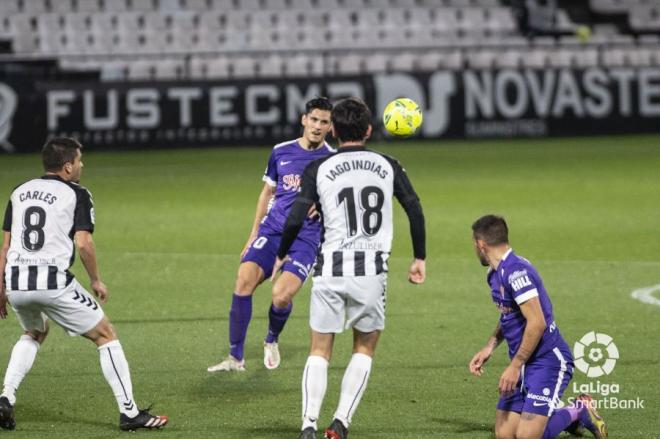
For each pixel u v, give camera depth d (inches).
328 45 3969.0
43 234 813.9
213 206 2192.4
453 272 1491.1
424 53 3725.4
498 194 2345.0
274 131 3299.7
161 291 1376.7
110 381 820.6
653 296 1321.4
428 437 812.6
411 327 1171.9
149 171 2812.5
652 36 4124.0
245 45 3892.7
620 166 2827.3
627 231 1852.9
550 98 3491.6
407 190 794.2
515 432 765.9
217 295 1353.3
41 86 3164.4
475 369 799.1
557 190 2395.4
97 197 2341.3
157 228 1918.1
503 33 4101.9
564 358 764.0
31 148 3164.4
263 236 1002.1
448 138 3447.3
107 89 3206.2
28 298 808.9
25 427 836.0
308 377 775.1
